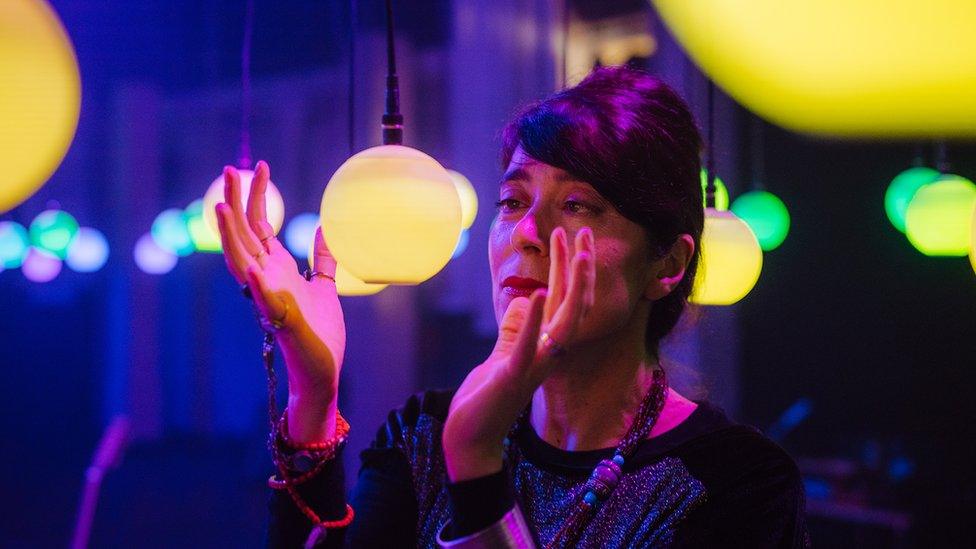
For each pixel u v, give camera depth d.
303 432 1.12
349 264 1.12
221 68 8.70
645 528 1.10
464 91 6.45
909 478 5.11
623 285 1.12
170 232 7.52
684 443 1.15
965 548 4.75
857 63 0.27
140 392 10.62
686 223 1.18
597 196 1.11
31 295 11.52
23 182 0.96
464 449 0.93
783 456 1.17
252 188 1.06
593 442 1.18
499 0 6.16
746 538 1.10
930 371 7.39
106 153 10.45
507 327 0.98
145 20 7.61
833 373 7.67
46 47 0.94
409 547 1.23
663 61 4.49
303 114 8.82
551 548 1.09
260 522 8.05
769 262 7.82
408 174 1.11
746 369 7.87
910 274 7.46
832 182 7.59
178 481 9.34
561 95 1.18
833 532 4.94
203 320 11.18
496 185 6.44
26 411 11.26
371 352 7.04
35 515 8.27
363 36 6.48
